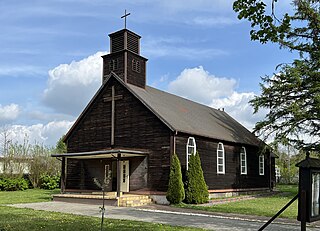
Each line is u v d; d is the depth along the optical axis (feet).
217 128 92.53
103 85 83.82
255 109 92.07
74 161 89.51
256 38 28.81
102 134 83.71
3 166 124.36
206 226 41.04
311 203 24.22
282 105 89.51
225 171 86.69
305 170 24.47
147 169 73.46
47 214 50.80
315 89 81.30
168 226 39.88
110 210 58.54
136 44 85.35
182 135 73.20
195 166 69.77
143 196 70.38
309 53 87.15
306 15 84.07
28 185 124.77
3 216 47.60
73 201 72.84
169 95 96.48
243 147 96.73
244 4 27.35
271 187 111.04
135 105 78.18
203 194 69.10
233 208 61.41
